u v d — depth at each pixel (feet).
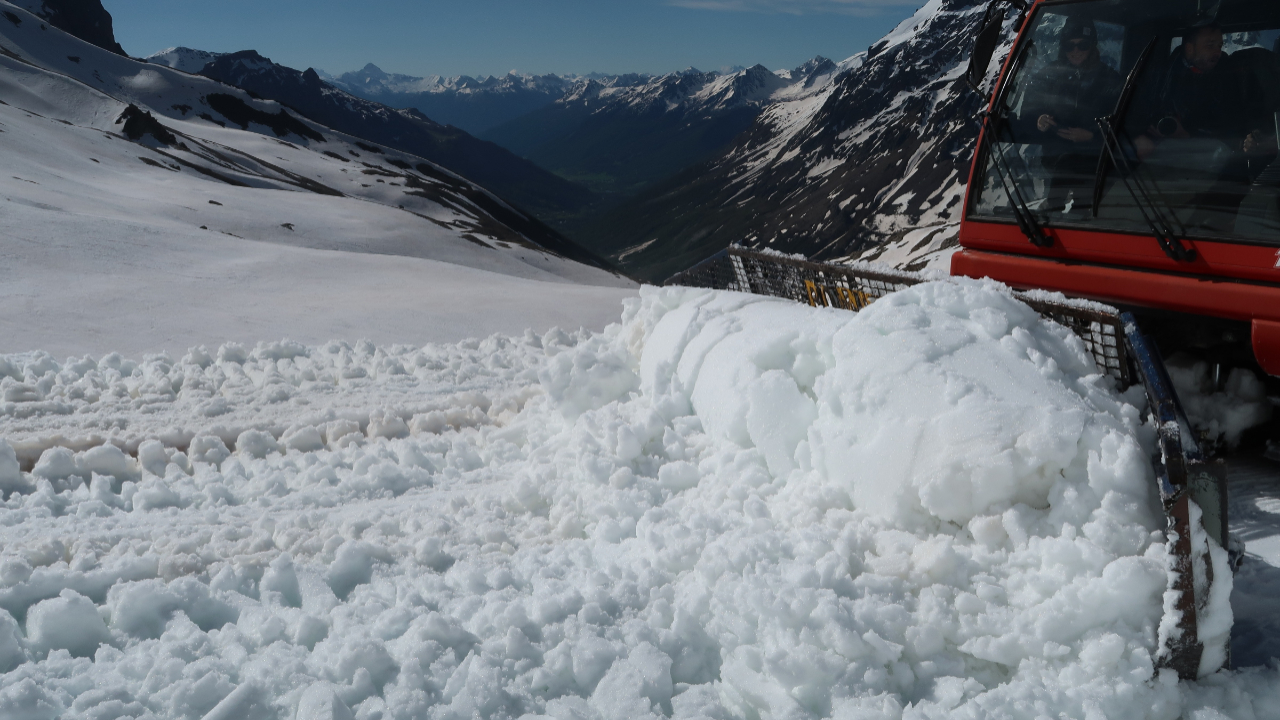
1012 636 8.89
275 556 11.55
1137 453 9.77
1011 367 11.23
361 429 19.02
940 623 9.17
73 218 117.60
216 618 10.20
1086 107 15.69
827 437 12.28
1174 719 8.46
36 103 460.14
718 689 8.95
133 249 104.73
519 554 11.87
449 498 14.38
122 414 19.03
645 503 13.00
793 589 9.37
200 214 246.47
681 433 15.29
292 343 26.37
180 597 10.11
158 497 13.78
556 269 332.19
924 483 10.64
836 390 12.37
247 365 24.14
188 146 460.14
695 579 10.51
